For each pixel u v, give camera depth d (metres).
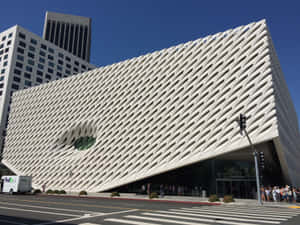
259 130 27.66
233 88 32.16
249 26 34.62
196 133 32.97
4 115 70.50
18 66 77.06
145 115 39.38
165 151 34.47
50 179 44.91
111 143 40.78
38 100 57.41
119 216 12.54
